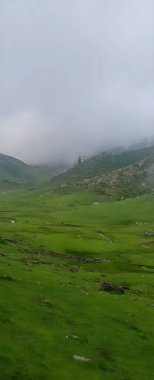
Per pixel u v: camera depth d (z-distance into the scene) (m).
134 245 162.88
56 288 57.34
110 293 69.06
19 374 29.52
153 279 94.56
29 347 34.03
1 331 35.66
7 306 42.44
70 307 49.66
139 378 35.44
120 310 55.25
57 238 149.75
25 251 118.81
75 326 43.19
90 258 126.19
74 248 136.38
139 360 39.34
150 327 50.50
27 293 49.69
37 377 29.94
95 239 160.62
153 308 61.97
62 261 113.44
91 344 39.66
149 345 43.84
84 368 33.84
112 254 135.38
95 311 51.25
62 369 32.34
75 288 62.62
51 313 44.62
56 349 35.41
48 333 38.34
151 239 184.88
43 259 108.12
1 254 98.25
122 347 41.50
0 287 49.00
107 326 46.50
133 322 51.09
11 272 63.72
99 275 93.88
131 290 79.25
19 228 176.50
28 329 37.81
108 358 37.72
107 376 33.91
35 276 66.06
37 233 162.00
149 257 135.12
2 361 30.39
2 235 144.88
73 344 37.78
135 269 113.69
